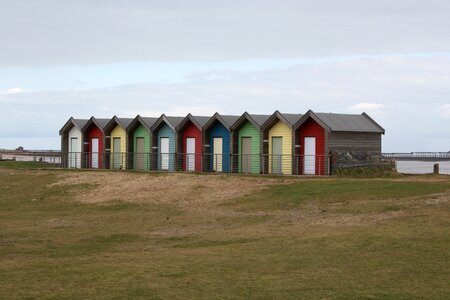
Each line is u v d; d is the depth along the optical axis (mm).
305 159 38938
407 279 14125
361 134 39625
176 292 13234
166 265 16016
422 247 17078
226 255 17312
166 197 31828
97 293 13156
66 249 20203
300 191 29891
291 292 13188
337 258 16359
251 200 29312
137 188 34469
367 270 15008
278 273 14953
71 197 33781
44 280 14438
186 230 23250
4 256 18906
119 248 20219
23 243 21297
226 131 42625
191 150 44469
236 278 14469
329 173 37656
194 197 31281
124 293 13141
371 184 29797
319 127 38500
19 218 27688
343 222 22344
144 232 23141
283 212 25922
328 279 14266
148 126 46250
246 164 41531
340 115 40094
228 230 22672
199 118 44344
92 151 50406
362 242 17984
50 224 25688
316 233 20344
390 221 21500
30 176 41281
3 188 37656
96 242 21422
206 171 43094
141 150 47438
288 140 39906
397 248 17094
